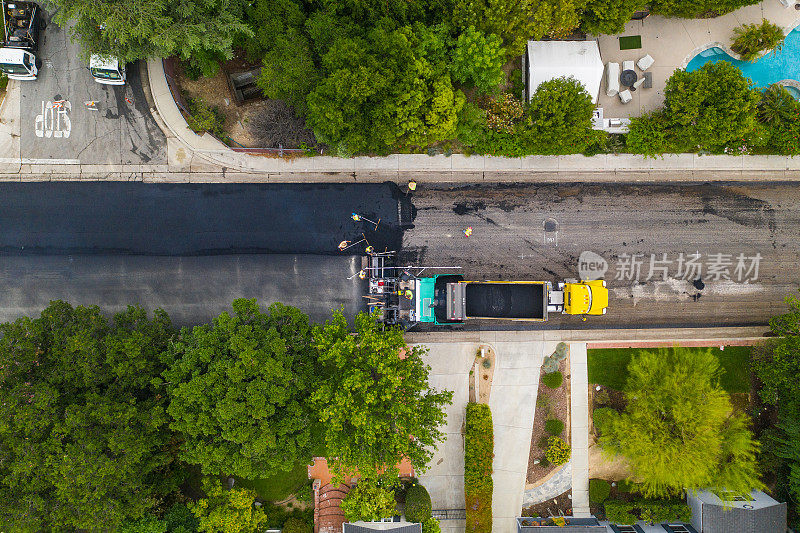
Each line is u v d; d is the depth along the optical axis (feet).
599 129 105.60
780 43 111.14
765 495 105.40
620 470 108.47
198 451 80.38
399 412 81.61
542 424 108.27
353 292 106.42
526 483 107.86
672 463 96.07
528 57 105.29
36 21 101.24
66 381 83.05
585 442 108.58
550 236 108.37
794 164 109.50
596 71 104.99
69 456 76.33
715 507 100.68
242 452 78.48
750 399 109.81
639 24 110.52
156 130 104.47
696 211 109.19
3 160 102.73
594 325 108.88
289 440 82.64
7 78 102.17
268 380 80.07
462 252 107.96
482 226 107.96
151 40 82.33
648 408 99.04
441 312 101.40
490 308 101.24
